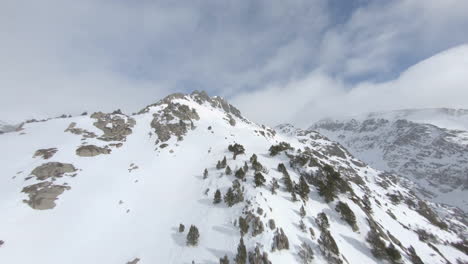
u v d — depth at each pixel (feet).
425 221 320.70
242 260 104.94
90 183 187.01
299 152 230.68
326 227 135.85
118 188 187.42
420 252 184.14
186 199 169.07
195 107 444.14
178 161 236.43
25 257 120.57
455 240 283.18
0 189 164.96
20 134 255.09
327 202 162.30
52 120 292.40
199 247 120.37
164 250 124.88
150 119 331.57
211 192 166.30
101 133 271.08
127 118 318.04
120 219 156.76
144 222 152.05
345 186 190.08
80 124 277.85
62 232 139.44
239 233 121.90
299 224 131.03
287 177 173.78
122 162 229.04
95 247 133.28
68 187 175.32
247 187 157.79
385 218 230.07
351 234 140.56
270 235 116.26
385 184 491.31
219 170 197.67
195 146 271.28
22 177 178.70
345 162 638.12
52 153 212.43
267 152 241.14
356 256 125.39
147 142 278.05
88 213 156.76
